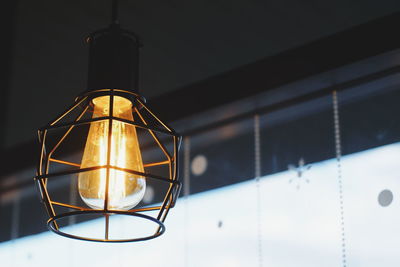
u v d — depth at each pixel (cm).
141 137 262
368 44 208
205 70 261
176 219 255
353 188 212
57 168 291
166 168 270
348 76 220
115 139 109
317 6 239
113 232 270
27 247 306
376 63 210
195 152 265
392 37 202
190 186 259
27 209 317
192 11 259
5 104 302
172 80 267
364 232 203
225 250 238
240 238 235
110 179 105
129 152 109
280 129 243
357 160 215
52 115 287
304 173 227
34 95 292
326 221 214
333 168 220
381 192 204
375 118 218
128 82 115
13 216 319
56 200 300
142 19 267
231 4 252
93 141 110
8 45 294
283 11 245
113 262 266
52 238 297
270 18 248
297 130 238
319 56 220
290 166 233
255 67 238
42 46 285
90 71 116
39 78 289
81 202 290
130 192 106
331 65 216
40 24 283
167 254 252
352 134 221
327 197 217
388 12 231
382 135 214
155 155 273
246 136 253
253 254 229
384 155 210
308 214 220
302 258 216
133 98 114
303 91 232
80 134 277
